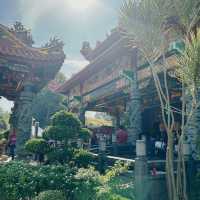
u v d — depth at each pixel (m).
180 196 7.10
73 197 7.56
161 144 14.04
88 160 9.29
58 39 11.59
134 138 14.52
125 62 16.88
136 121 14.80
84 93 23.97
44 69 11.26
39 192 7.43
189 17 7.37
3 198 7.48
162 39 7.68
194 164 8.59
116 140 14.19
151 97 17.70
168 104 7.56
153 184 7.76
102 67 19.72
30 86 11.02
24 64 10.85
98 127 23.25
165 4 7.26
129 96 16.91
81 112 24.08
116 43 13.84
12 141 13.89
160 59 13.29
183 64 7.27
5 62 10.62
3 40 10.77
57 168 8.18
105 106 24.56
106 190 7.58
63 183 7.62
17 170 7.94
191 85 7.19
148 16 7.33
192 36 7.16
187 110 9.67
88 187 7.64
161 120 17.75
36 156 10.86
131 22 7.47
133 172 8.02
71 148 9.70
